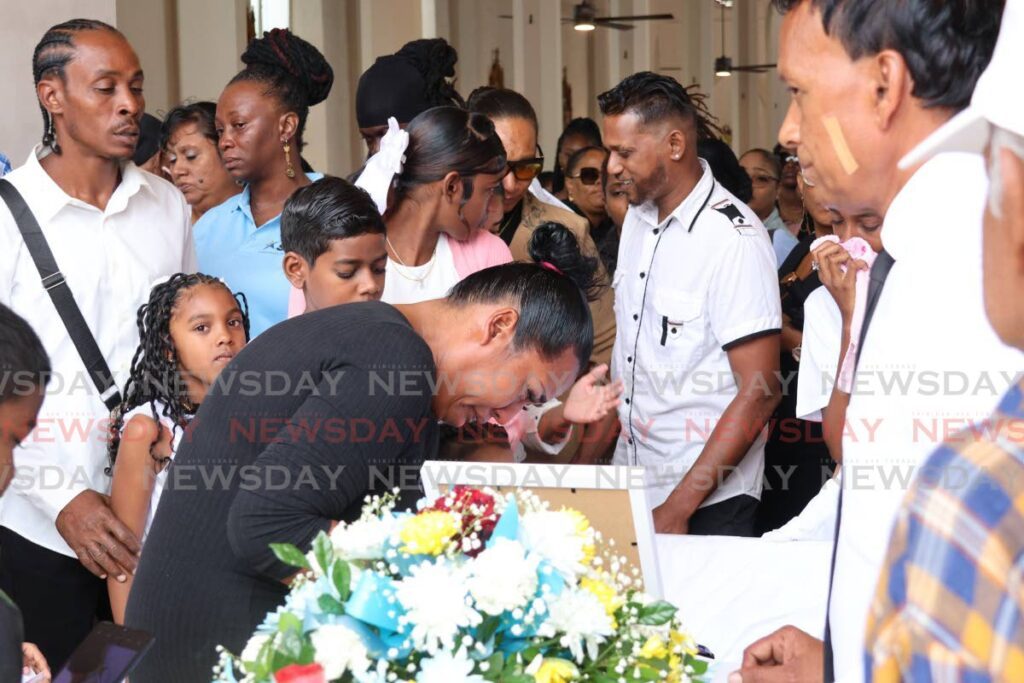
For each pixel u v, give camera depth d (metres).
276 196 3.60
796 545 2.73
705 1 18.47
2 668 1.38
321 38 9.19
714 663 2.06
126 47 3.03
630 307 3.51
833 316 3.06
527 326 1.97
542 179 6.06
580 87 15.28
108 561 2.73
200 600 1.91
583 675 1.45
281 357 1.85
